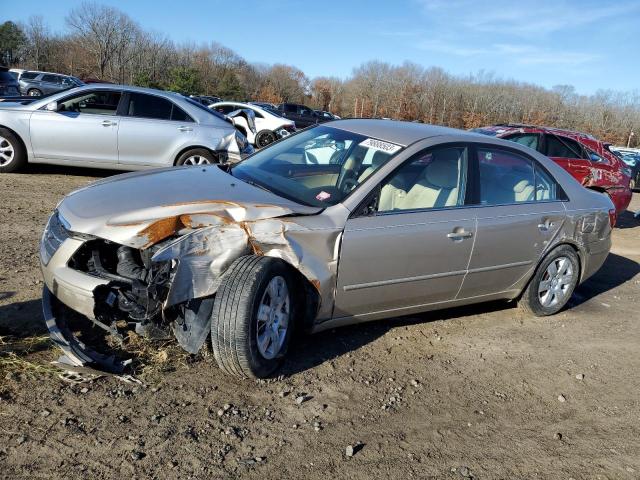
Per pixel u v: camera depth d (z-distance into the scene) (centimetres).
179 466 278
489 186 462
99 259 343
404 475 294
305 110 3641
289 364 387
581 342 490
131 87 936
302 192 403
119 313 359
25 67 5844
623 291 656
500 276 473
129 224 330
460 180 446
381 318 427
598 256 553
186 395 335
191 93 5200
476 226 438
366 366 400
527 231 475
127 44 5544
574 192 526
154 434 298
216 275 342
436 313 514
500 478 301
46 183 870
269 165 455
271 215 355
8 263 500
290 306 368
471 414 359
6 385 320
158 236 327
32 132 880
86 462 272
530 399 386
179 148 933
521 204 479
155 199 357
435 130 471
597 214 532
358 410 346
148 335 343
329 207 384
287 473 283
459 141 454
